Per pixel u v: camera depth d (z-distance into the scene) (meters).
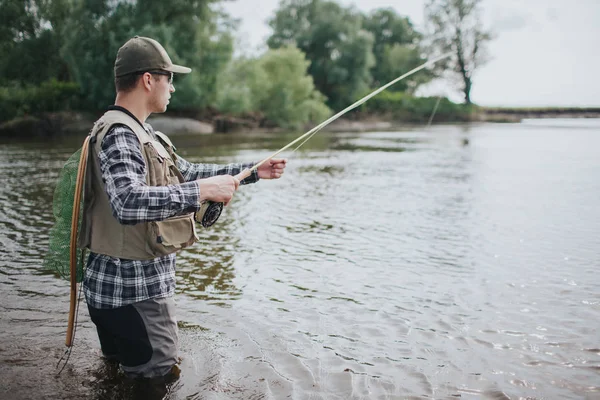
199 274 4.44
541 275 4.32
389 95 51.44
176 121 30.22
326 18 51.84
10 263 4.66
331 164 13.54
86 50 29.38
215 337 3.16
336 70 49.75
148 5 29.56
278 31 57.97
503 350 3.01
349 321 3.44
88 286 2.54
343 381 2.65
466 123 47.75
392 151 17.62
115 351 2.82
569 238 5.50
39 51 35.44
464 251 5.11
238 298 3.86
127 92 2.51
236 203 8.00
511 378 2.69
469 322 3.41
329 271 4.53
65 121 28.84
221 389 2.56
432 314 3.55
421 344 3.09
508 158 14.51
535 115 60.88
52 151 17.56
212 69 31.19
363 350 3.01
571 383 2.63
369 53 51.53
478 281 4.22
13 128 27.66
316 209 7.45
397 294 3.95
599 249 5.04
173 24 29.66
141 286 2.49
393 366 2.82
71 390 2.54
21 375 2.68
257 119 35.31
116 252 2.43
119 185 2.22
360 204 7.80
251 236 5.84
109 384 2.60
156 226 2.43
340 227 6.27
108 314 2.51
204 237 5.80
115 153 2.28
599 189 8.67
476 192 8.70
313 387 2.60
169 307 2.60
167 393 2.52
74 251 2.50
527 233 5.76
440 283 4.18
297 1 57.66
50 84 30.42
